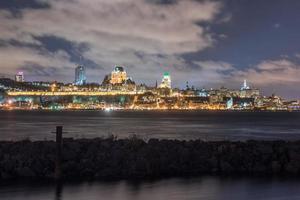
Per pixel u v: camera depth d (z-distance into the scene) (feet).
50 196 54.80
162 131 256.93
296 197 55.42
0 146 75.36
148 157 72.02
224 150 77.30
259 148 78.54
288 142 83.20
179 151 74.79
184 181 64.85
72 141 78.33
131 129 277.85
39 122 395.14
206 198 54.54
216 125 375.86
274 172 72.90
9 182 63.10
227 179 66.69
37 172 67.62
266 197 55.42
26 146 74.33
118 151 73.10
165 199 53.78
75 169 68.44
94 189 58.90
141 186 61.11
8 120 444.14
